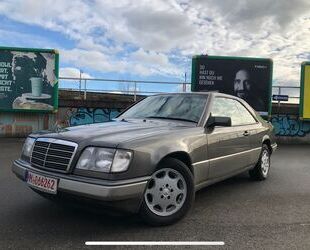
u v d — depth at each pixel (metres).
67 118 18.00
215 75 18.52
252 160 7.52
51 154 4.91
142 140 4.90
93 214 5.56
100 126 5.59
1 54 17.39
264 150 8.22
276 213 5.91
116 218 5.41
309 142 18.70
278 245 4.63
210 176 6.00
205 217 5.62
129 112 6.81
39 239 4.63
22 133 17.67
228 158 6.46
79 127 5.57
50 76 17.70
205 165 5.80
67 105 17.97
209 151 5.89
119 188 4.49
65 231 4.90
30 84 17.58
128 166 4.62
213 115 6.36
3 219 5.32
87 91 19.28
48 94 17.69
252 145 7.43
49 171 4.86
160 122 5.97
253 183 7.98
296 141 18.69
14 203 6.09
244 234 4.97
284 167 10.30
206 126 6.00
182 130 5.58
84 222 5.24
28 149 5.39
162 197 5.11
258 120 8.03
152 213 5.03
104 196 4.43
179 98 6.63
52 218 5.38
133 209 4.73
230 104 7.08
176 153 5.27
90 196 4.47
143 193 4.76
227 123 5.87
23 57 17.53
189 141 5.49
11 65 17.47
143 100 7.11
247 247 4.55
